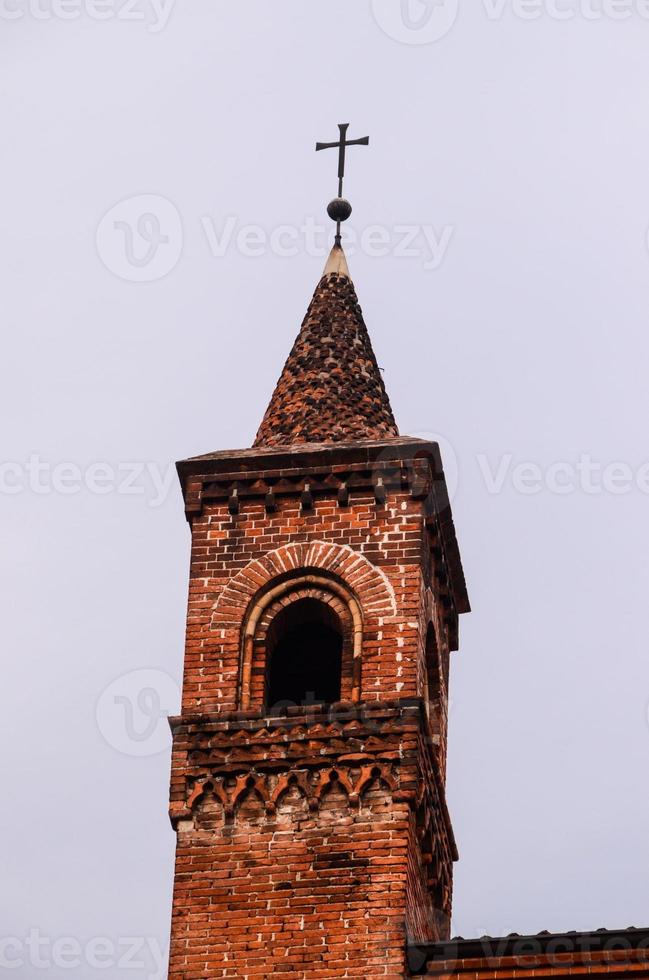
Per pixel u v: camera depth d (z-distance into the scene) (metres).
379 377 58.47
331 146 61.84
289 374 58.25
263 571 54.81
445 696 56.38
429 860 52.94
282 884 51.44
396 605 54.09
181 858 51.94
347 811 52.03
